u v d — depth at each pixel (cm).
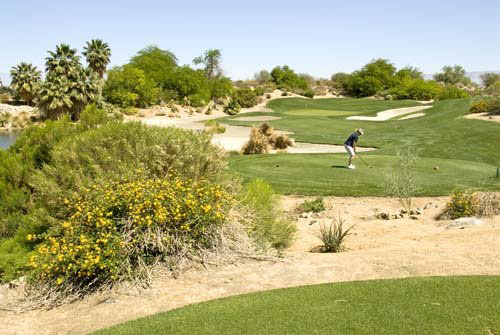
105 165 787
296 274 630
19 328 521
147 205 659
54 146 874
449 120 3856
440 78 12669
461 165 1872
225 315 499
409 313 477
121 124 862
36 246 713
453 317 462
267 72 12662
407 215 1138
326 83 12300
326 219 1152
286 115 5903
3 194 853
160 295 579
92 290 609
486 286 537
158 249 671
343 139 3303
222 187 786
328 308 502
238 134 3853
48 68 5462
